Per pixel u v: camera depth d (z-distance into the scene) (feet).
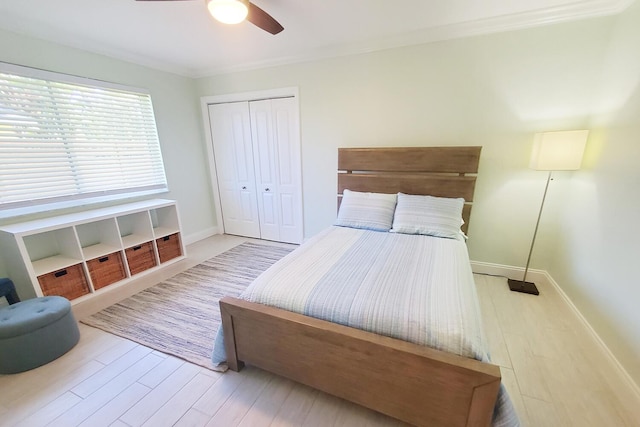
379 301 4.37
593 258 6.29
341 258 6.13
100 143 9.26
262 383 5.09
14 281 7.39
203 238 13.44
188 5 6.30
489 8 6.71
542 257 8.47
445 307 4.17
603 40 6.66
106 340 6.28
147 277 9.36
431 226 7.79
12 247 6.77
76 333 6.20
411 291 4.64
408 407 3.89
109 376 5.28
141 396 4.84
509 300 7.59
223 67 11.25
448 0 6.30
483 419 3.44
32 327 5.34
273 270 5.58
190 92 12.19
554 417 4.33
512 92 7.73
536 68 7.36
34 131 7.75
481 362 3.45
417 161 8.85
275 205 12.46
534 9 6.77
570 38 6.92
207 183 13.46
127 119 9.99
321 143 10.66
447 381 3.51
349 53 9.25
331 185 11.00
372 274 5.31
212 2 4.92
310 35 8.23
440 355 3.56
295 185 11.73
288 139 11.32
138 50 9.30
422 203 8.24
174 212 10.47
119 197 9.88
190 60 10.43
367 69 9.20
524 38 7.30
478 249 9.14
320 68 9.86
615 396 4.71
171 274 9.59
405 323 3.94
